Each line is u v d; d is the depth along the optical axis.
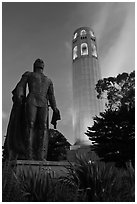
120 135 24.70
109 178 5.35
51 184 5.07
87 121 66.44
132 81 31.78
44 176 5.51
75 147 58.56
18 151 8.09
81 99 69.50
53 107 9.23
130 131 24.89
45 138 8.44
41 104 8.55
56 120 9.34
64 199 4.57
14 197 4.57
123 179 5.82
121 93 32.50
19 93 8.50
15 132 8.26
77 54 77.69
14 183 5.06
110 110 27.69
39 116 8.50
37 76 8.91
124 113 25.61
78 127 67.12
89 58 75.12
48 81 9.14
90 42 78.94
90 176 5.41
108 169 5.72
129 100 29.97
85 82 71.06
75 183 5.54
